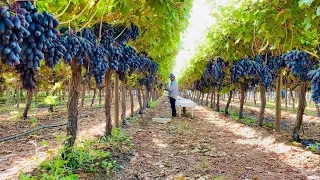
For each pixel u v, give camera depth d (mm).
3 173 3859
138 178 3871
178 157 5062
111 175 3834
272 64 6957
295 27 4352
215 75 8531
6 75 4691
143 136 6914
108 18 3717
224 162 4781
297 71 4727
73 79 4012
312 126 9805
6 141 6348
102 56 3350
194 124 9625
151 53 6961
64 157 3941
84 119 10695
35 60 1754
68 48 2494
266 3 3830
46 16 1753
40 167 3939
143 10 4102
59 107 17766
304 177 3971
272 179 3916
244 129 8070
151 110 14938
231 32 6871
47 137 6746
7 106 17016
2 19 1403
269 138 6449
